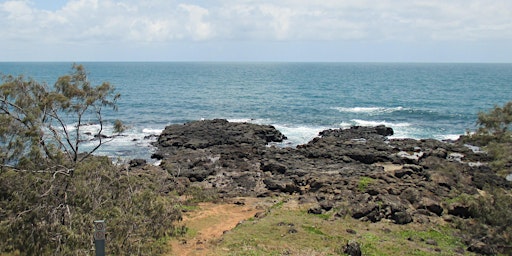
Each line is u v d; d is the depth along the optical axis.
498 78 177.50
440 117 71.69
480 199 24.89
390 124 66.12
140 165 41.75
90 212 19.91
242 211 29.66
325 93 112.69
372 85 139.38
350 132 55.88
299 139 56.16
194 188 33.31
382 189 30.34
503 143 27.88
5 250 19.09
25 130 21.20
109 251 18.77
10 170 20.56
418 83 147.75
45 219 19.61
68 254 18.16
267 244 21.36
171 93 113.75
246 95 108.88
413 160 40.03
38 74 190.75
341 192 30.27
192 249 21.78
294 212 27.33
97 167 22.34
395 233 24.02
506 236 22.72
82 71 24.38
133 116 74.25
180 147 48.94
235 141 50.03
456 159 42.66
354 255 20.00
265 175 38.56
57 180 20.94
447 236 23.95
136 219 20.27
